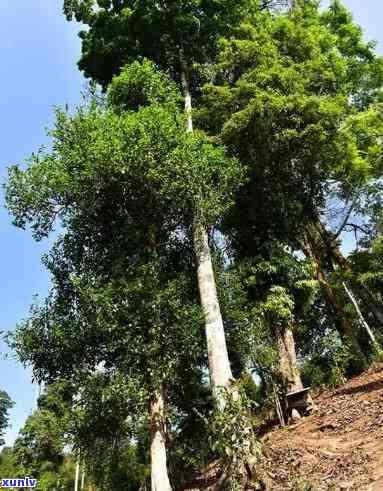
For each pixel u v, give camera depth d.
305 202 18.59
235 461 8.14
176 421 12.88
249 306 14.27
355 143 17.16
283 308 14.25
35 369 11.23
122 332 10.27
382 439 8.25
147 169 11.41
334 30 22.14
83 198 11.82
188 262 13.73
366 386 13.47
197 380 12.42
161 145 11.38
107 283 11.20
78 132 11.80
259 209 16.75
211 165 12.29
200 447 12.94
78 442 10.54
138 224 12.59
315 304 20.39
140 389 9.74
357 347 17.73
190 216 12.86
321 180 18.53
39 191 11.59
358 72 21.20
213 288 11.66
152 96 13.80
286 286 15.48
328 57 18.25
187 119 14.58
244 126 13.80
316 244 20.14
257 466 8.20
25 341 10.89
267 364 13.34
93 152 11.09
